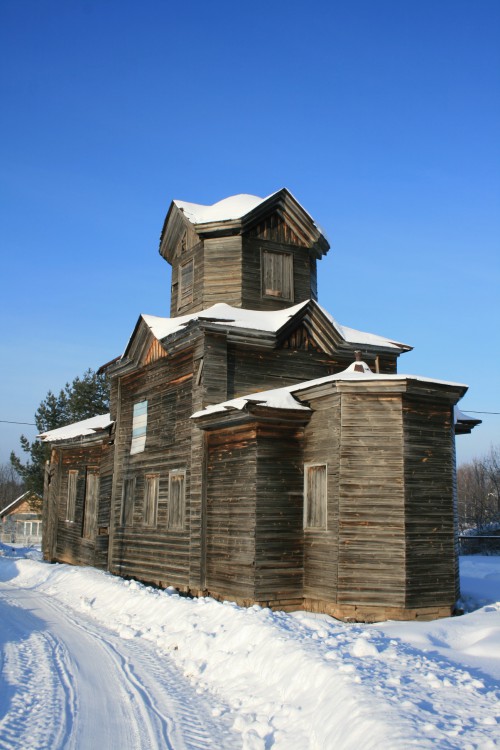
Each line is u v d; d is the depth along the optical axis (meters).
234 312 20.92
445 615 15.66
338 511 15.94
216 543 18.56
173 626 14.67
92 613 18.02
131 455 24.67
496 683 8.97
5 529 64.50
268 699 9.20
